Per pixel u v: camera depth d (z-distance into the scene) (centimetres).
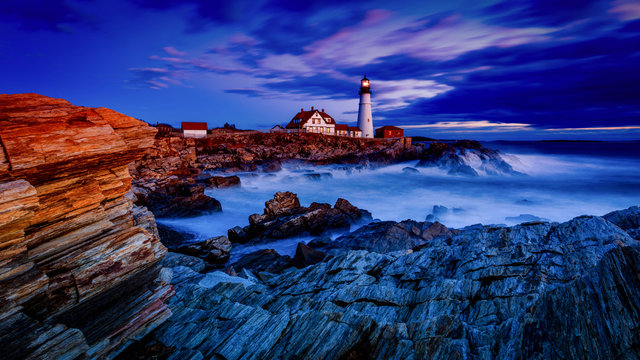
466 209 3247
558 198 3769
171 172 4338
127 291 650
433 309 699
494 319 633
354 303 781
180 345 651
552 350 495
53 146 495
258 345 629
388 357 557
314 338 618
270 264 1452
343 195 4078
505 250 873
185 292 843
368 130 9481
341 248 1677
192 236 2330
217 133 8206
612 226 887
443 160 6216
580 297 534
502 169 5672
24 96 555
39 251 510
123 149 578
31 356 443
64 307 513
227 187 3919
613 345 460
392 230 1800
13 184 442
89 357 522
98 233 591
